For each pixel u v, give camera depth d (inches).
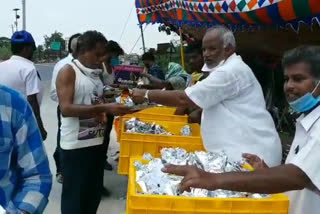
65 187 128.0
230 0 156.1
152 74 303.0
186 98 109.1
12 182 64.8
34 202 63.7
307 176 58.4
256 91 111.2
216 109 110.0
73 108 119.2
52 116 399.9
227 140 108.4
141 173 87.9
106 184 198.4
